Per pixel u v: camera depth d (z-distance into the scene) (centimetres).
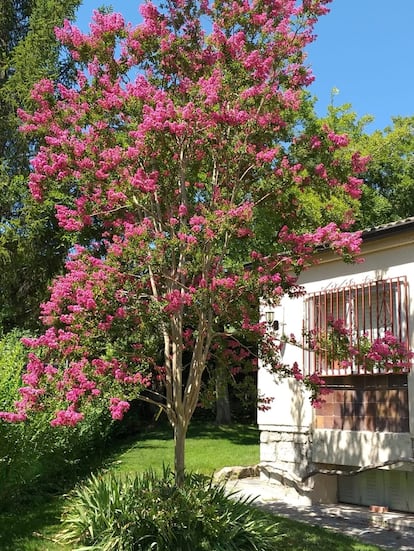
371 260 963
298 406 1051
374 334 941
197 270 682
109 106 741
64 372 645
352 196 756
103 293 666
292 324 1070
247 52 766
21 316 1836
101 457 1272
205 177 788
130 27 789
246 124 724
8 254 1714
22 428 771
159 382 767
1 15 2028
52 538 655
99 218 828
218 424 1978
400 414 898
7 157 1859
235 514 657
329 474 967
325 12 771
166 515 605
